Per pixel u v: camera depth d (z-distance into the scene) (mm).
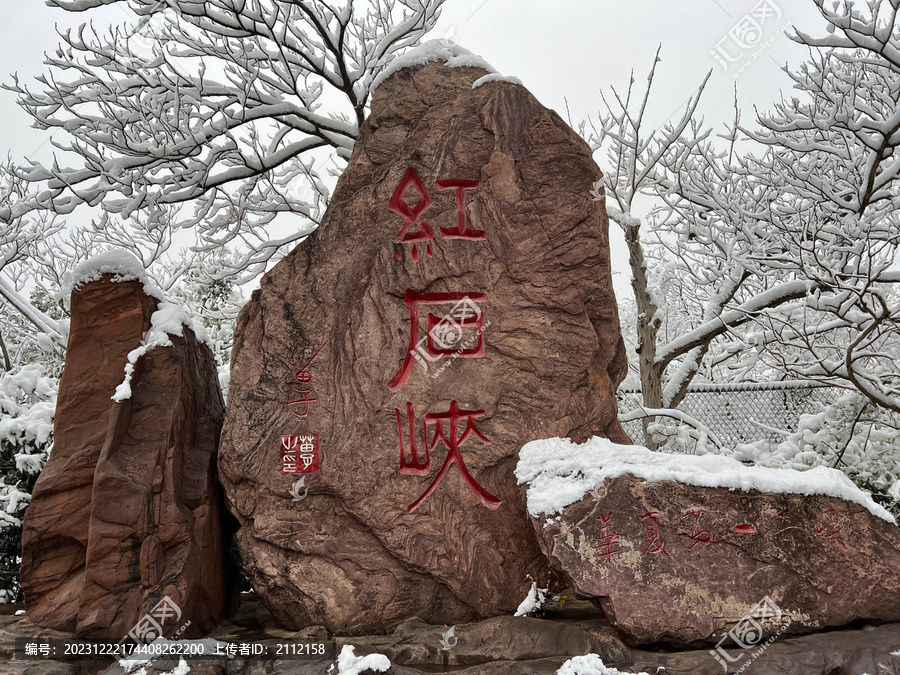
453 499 3982
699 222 8180
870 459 6645
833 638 3340
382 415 4062
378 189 4387
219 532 4207
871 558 3584
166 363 4117
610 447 3965
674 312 11117
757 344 7031
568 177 4367
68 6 5648
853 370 5734
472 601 3844
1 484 4773
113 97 6340
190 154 6594
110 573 3590
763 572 3486
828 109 6949
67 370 4023
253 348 4227
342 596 3832
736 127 7219
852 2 5512
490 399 4105
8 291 7176
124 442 3844
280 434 4051
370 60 7297
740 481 3656
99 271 4145
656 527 3561
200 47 6590
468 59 4809
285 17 6516
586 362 4230
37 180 6312
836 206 6656
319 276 4309
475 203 4281
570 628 3477
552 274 4270
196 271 9789
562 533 3564
